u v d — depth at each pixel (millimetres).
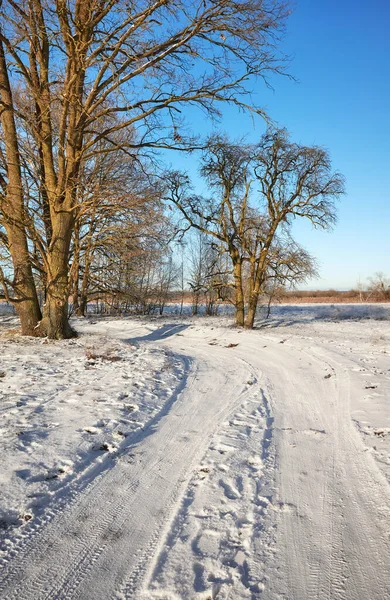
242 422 6238
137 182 15422
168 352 13539
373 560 3029
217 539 3275
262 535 3334
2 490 3822
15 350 12555
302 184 21875
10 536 3250
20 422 5621
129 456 4863
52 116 14711
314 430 5871
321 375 9898
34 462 4426
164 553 3090
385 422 5934
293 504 3818
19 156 15031
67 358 11289
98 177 15562
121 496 3934
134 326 23062
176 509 3703
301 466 4652
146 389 7953
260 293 23938
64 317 15828
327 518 3584
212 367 11367
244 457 4883
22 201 14891
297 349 14711
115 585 2760
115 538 3285
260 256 23297
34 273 17375
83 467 4473
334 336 18984
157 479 4293
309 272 21859
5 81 14703
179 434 5652
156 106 13344
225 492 4027
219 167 22641
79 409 6379
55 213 14570
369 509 3717
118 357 11547
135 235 15562
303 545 3209
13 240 15242
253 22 12023
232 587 2744
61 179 14117
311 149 20797
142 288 31844
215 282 24641
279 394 8164
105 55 13000
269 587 2752
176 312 40500
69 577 2832
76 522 3492
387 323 27047
